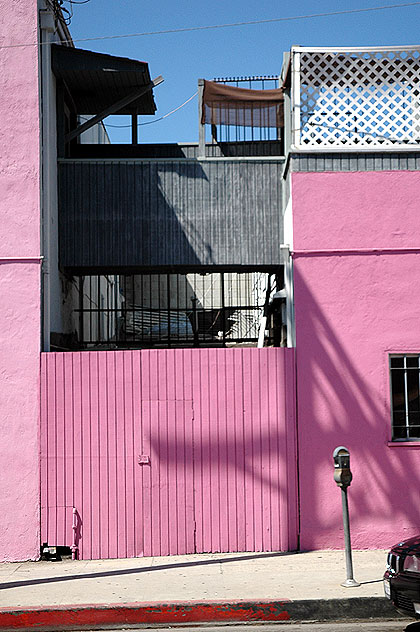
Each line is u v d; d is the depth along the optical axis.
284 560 9.77
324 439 10.38
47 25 11.06
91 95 13.00
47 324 10.67
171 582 8.73
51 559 10.23
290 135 11.11
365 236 10.62
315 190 10.67
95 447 10.34
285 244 11.39
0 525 10.23
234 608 7.82
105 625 7.75
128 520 10.26
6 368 10.41
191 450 10.35
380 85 10.92
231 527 10.27
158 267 12.03
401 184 10.68
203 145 12.14
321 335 10.50
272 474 10.34
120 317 20.05
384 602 7.88
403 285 10.55
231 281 18.14
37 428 10.36
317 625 7.70
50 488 10.28
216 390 10.43
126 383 10.42
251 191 11.87
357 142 10.90
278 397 10.43
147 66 11.81
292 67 10.86
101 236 11.72
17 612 7.73
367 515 10.29
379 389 10.45
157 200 11.79
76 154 12.85
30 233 10.59
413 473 10.35
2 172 10.65
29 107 10.73
